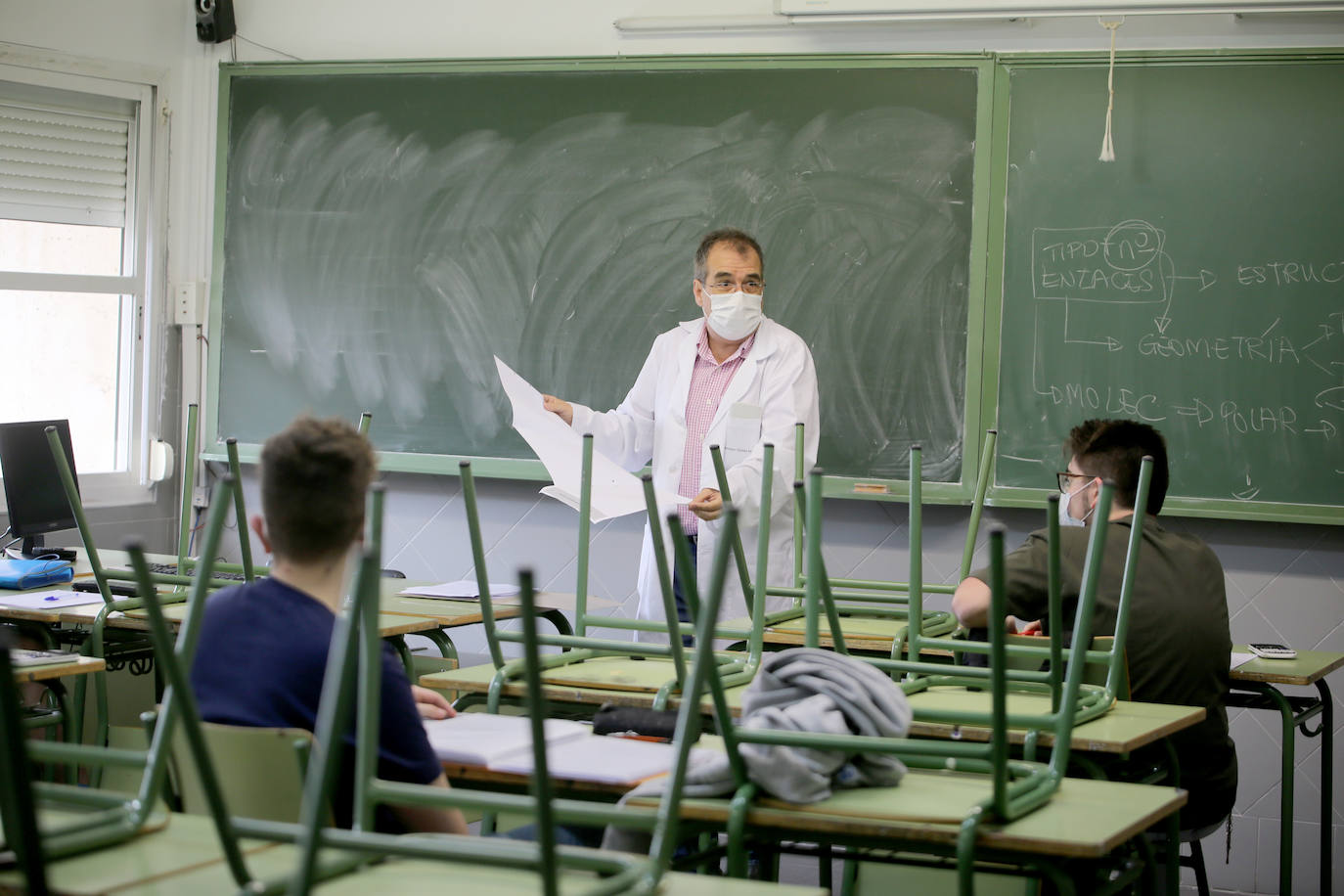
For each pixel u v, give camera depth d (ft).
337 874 3.54
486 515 14.69
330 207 14.98
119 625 9.35
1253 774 12.41
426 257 14.66
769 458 6.93
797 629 8.67
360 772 3.83
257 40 15.31
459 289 14.55
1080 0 12.65
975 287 13.01
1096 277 12.76
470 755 5.08
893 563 13.37
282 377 15.15
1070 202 12.80
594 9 14.26
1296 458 12.35
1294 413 12.36
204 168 15.58
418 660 10.72
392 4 14.92
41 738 9.39
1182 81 12.54
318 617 4.88
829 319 13.38
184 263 15.62
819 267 13.42
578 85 14.14
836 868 11.43
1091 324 12.78
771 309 13.55
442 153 14.60
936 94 13.11
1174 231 12.58
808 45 13.65
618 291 14.06
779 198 13.53
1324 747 9.95
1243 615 12.59
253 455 15.24
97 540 15.01
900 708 4.70
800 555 9.11
